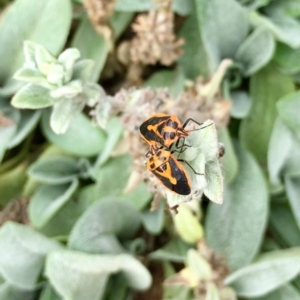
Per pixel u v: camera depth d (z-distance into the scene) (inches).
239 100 5.7
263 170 5.6
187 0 5.6
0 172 5.9
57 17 5.4
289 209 5.6
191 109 4.9
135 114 4.8
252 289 5.0
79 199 5.6
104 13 5.2
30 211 5.3
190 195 3.4
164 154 3.3
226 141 5.1
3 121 5.5
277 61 5.6
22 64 5.5
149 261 5.6
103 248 5.1
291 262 4.8
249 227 5.2
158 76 5.8
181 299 5.2
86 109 5.9
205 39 5.3
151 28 5.2
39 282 5.2
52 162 5.5
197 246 5.3
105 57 5.6
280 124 5.3
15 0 5.8
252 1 5.7
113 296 5.3
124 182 5.5
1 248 4.8
